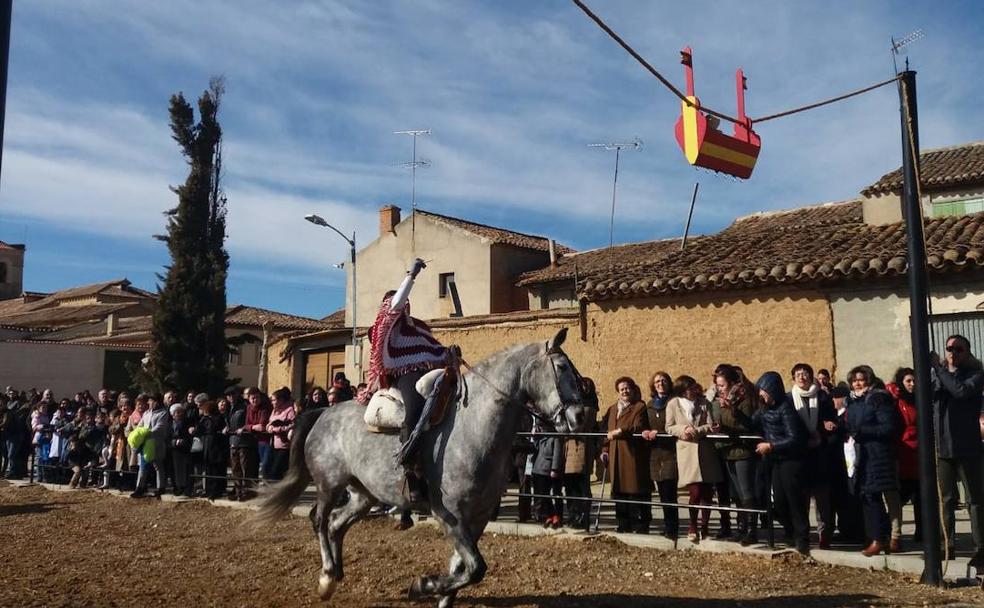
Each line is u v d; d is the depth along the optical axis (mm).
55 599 8086
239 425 14859
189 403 16000
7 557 10336
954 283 13203
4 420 20016
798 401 9188
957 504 8852
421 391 7270
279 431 13984
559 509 11016
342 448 8047
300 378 27938
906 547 9312
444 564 9328
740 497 9398
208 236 28422
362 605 7871
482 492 6938
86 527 12703
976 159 20656
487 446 6918
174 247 28078
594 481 15461
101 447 17797
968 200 19375
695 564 8977
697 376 15227
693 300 15414
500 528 11172
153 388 27250
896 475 8758
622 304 16281
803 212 25859
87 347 35094
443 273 32156
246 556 10133
